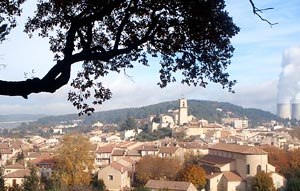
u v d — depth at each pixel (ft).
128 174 321.11
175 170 314.35
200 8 27.45
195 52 30.94
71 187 224.53
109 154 431.84
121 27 28.78
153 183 269.23
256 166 311.27
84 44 29.60
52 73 27.12
